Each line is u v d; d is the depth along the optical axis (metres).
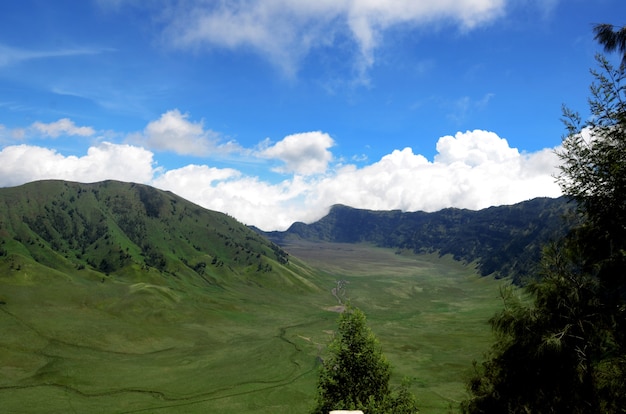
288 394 117.00
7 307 197.00
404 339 181.88
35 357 146.50
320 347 170.88
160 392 120.06
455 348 163.25
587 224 18.09
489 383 22.39
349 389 31.06
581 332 18.11
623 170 16.28
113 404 110.88
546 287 19.30
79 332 176.25
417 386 112.94
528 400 19.30
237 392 119.06
